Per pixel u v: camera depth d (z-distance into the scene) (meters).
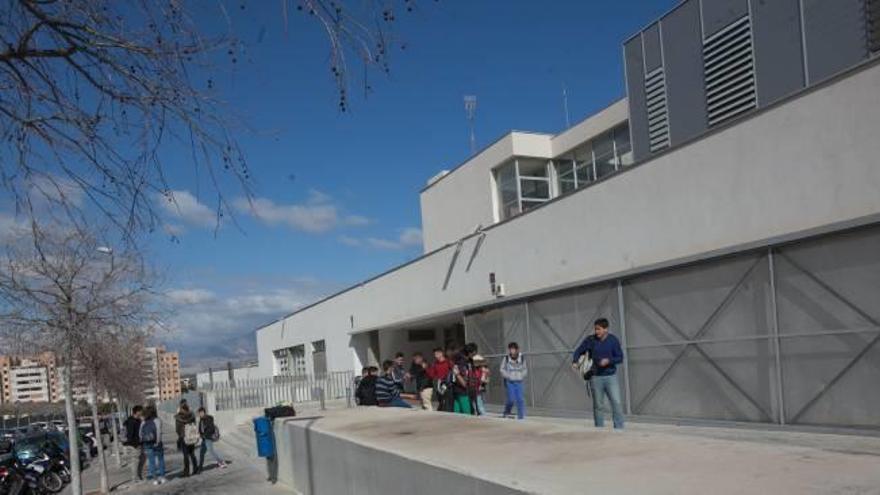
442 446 6.27
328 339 32.66
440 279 21.27
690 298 11.66
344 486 7.79
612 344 10.22
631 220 13.04
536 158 23.89
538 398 15.98
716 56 14.69
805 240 9.63
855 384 8.95
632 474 4.34
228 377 46.75
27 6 3.68
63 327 13.92
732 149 10.91
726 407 10.87
